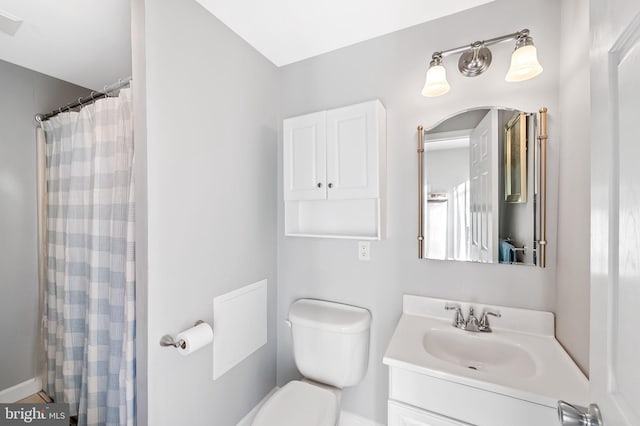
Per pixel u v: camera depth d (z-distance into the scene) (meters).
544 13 1.12
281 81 1.75
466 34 1.26
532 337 1.10
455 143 1.28
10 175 1.75
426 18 1.31
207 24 1.24
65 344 1.51
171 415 1.09
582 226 0.88
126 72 1.79
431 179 1.33
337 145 1.38
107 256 1.35
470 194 1.25
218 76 1.30
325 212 1.62
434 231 1.33
